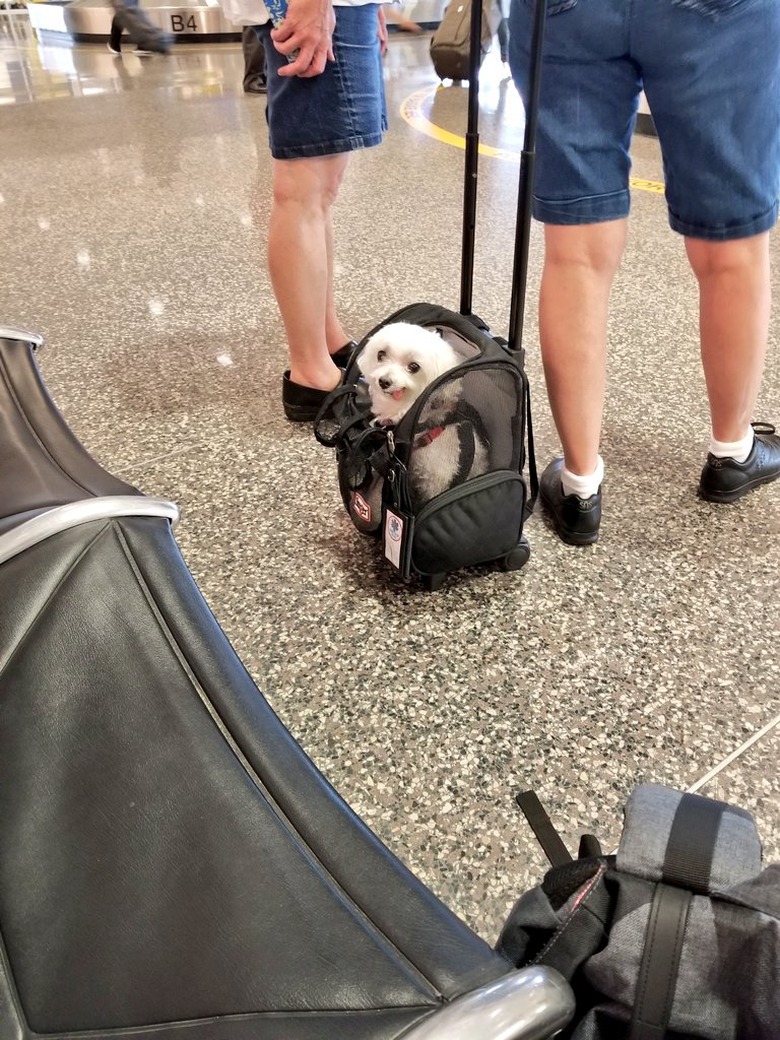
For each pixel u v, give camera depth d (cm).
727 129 101
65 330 199
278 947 48
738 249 111
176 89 507
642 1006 54
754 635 111
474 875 82
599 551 127
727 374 122
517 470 111
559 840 84
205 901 51
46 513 75
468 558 113
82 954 48
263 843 54
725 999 53
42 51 691
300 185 137
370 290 220
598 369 117
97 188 311
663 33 95
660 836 58
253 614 114
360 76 132
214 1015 44
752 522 133
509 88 509
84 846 54
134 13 658
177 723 62
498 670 106
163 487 141
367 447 110
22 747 59
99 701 62
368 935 49
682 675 105
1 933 50
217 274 233
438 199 299
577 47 99
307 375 154
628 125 108
